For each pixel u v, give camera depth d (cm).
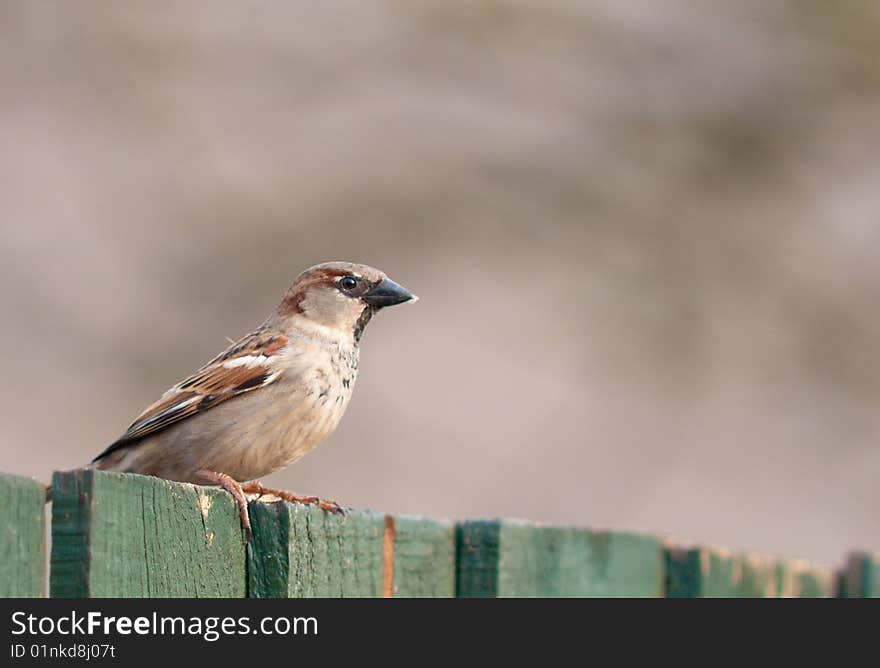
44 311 1422
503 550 586
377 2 1588
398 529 545
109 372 1422
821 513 1455
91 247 1471
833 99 1595
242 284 1488
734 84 1605
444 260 1559
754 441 1505
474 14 1583
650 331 1547
